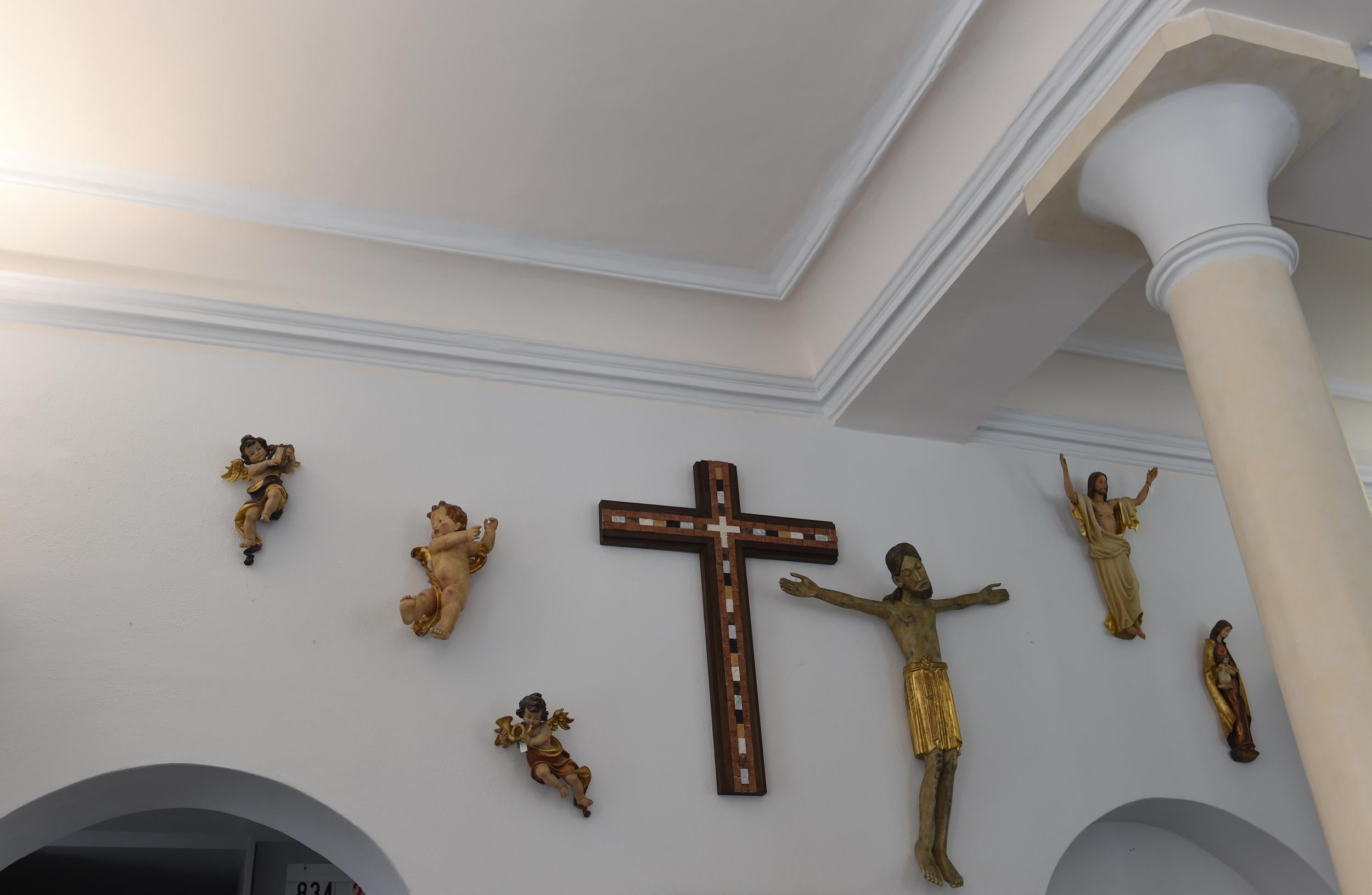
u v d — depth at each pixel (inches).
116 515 170.2
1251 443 133.2
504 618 181.9
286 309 191.3
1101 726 210.2
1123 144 152.1
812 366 223.3
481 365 201.5
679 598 194.1
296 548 176.4
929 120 181.3
